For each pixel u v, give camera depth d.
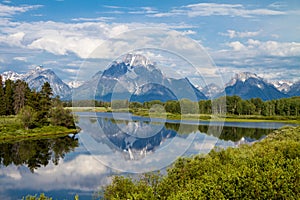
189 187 8.62
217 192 8.00
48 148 32.53
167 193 8.85
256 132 32.47
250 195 8.18
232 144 19.17
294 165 10.03
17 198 16.75
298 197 8.09
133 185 9.35
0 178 20.95
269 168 9.67
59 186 17.42
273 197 8.15
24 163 25.78
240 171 9.30
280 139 20.73
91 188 13.34
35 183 19.22
